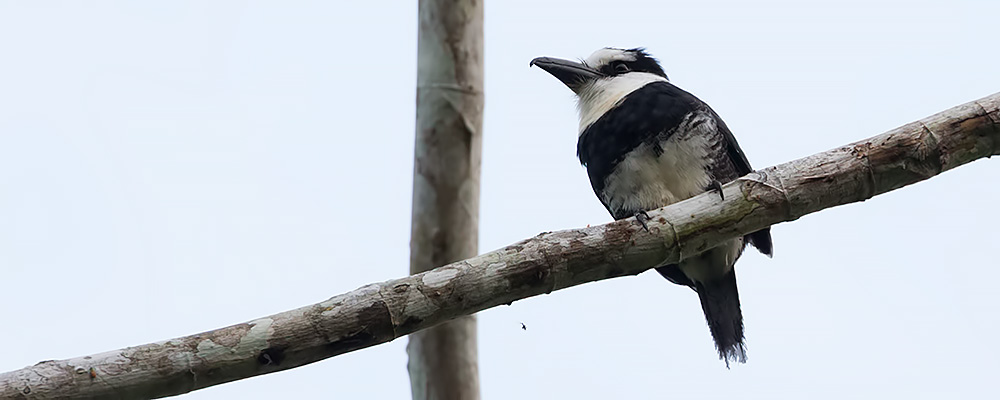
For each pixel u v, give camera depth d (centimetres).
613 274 810
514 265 769
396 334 738
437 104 1018
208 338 701
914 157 830
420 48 1027
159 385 688
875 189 840
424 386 1059
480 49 1030
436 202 1032
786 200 834
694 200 838
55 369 673
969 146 833
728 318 1175
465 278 755
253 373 710
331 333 718
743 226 835
